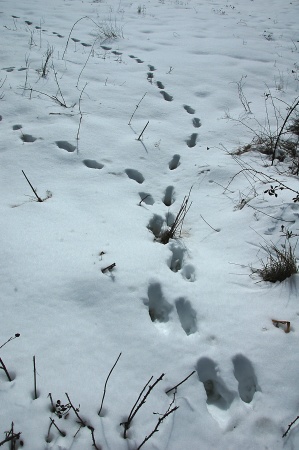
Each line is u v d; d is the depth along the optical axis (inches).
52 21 256.1
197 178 128.8
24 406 63.2
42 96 163.0
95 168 129.9
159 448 61.3
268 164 133.2
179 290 86.2
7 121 145.9
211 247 102.3
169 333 78.2
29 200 109.5
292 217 103.7
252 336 78.1
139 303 82.1
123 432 62.3
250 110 171.6
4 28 228.1
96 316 78.6
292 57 236.2
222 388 71.6
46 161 127.4
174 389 69.0
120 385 68.0
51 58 197.5
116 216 107.2
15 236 93.7
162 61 213.0
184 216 107.9
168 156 139.6
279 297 86.3
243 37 265.7
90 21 267.6
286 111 171.0
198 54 228.7
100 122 151.6
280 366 73.4
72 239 95.7
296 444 63.4
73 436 61.1
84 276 85.3
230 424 66.1
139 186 123.4
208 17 313.3
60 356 70.8
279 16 332.8
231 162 134.7
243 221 108.1
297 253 95.3
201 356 74.2
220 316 81.7
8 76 174.6
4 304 78.3
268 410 67.7
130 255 93.0
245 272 93.4
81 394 65.8
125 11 308.8
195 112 169.0
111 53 219.9
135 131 150.4
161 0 368.2
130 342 74.9
